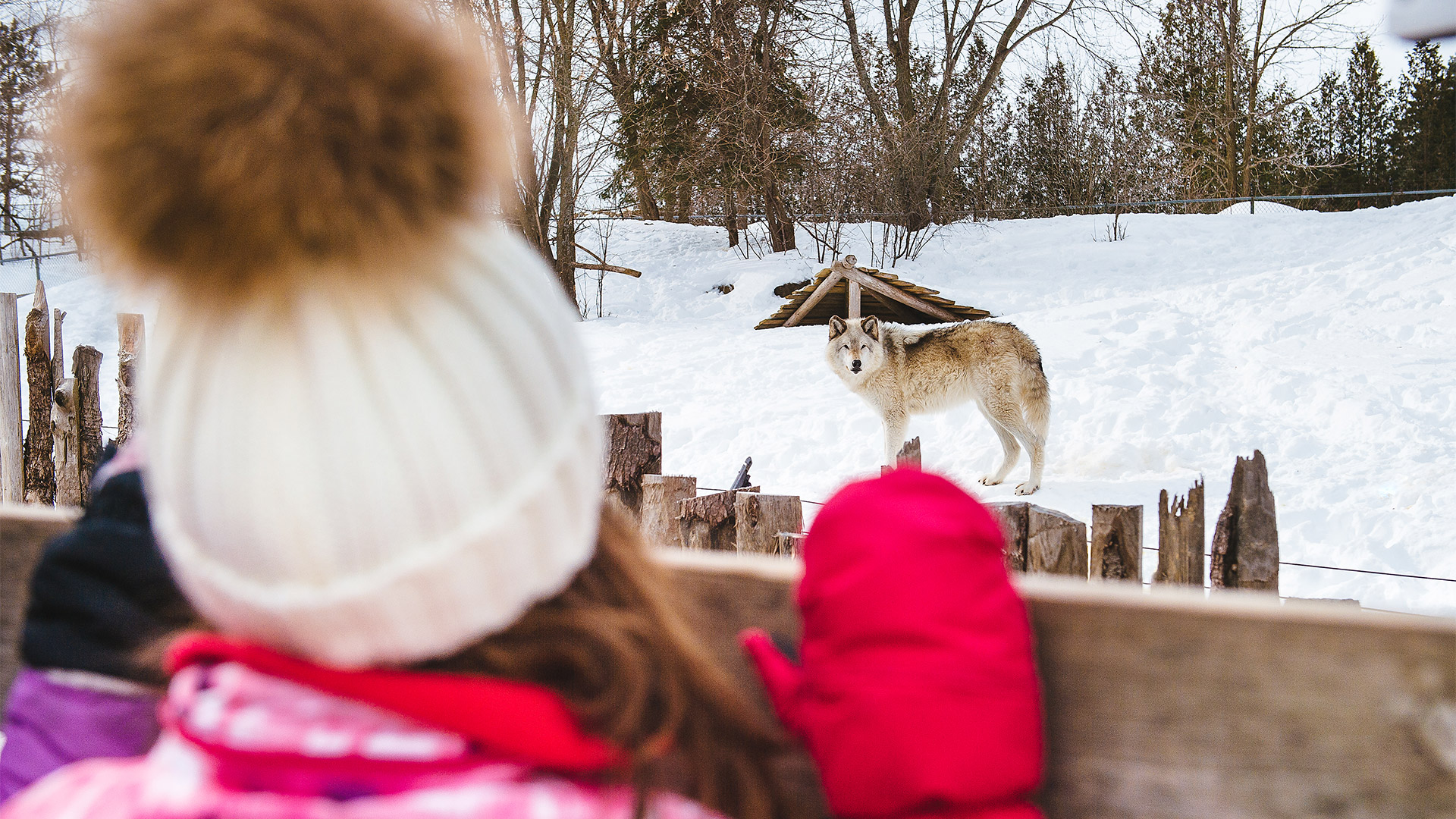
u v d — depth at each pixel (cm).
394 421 52
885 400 768
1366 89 3206
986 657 76
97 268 55
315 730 58
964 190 2470
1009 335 708
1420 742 84
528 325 60
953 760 73
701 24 1934
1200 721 90
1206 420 771
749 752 74
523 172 1602
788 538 292
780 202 2039
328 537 52
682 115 2034
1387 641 84
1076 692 94
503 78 1212
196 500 54
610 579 71
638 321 1549
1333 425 753
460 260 58
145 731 95
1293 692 87
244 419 52
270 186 48
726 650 107
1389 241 1532
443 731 58
